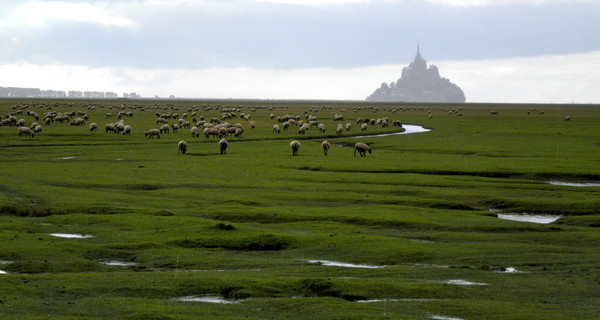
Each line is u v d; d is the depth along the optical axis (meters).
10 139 135.75
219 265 42.03
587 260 42.97
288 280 36.81
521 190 76.94
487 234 52.81
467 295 34.41
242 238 49.00
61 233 52.03
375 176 86.94
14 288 33.91
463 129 189.25
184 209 62.97
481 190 76.94
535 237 51.06
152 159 105.25
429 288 35.31
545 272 39.78
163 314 29.84
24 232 50.06
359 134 169.12
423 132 177.00
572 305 32.22
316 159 107.00
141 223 54.69
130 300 32.41
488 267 41.12
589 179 89.25
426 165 99.25
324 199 69.75
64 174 85.06
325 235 50.38
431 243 48.38
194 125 193.75
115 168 92.25
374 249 46.09
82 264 41.28
